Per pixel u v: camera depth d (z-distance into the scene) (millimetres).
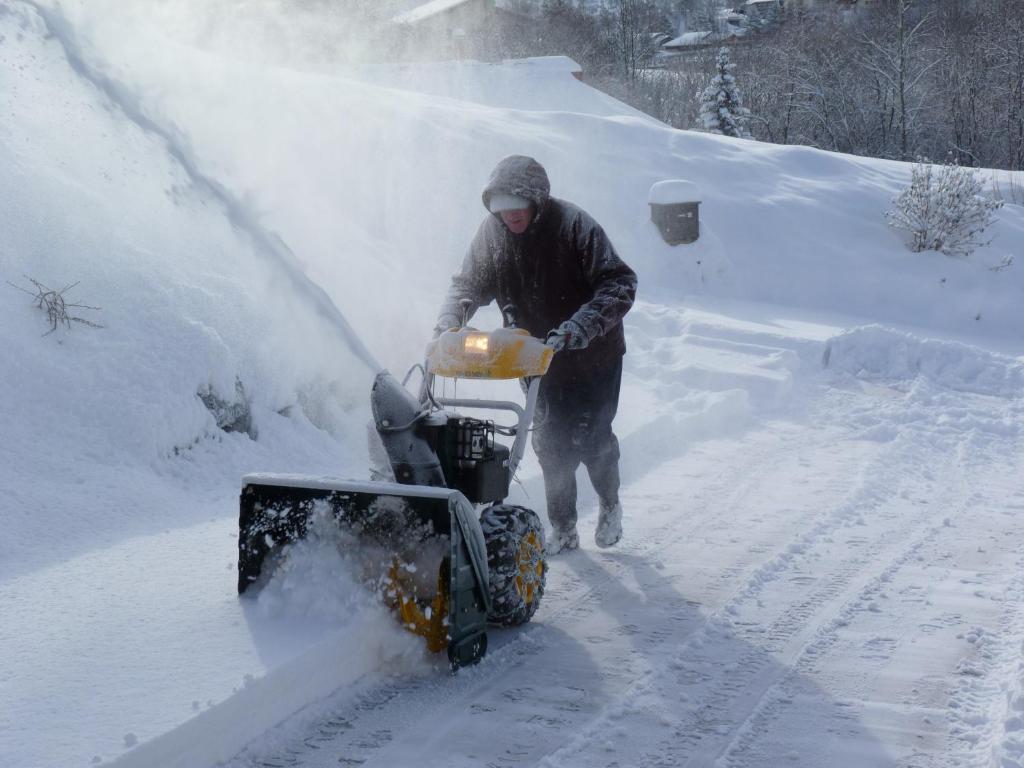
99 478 5242
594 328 4473
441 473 3924
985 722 3309
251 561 3904
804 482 6887
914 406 9344
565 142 17453
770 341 11023
